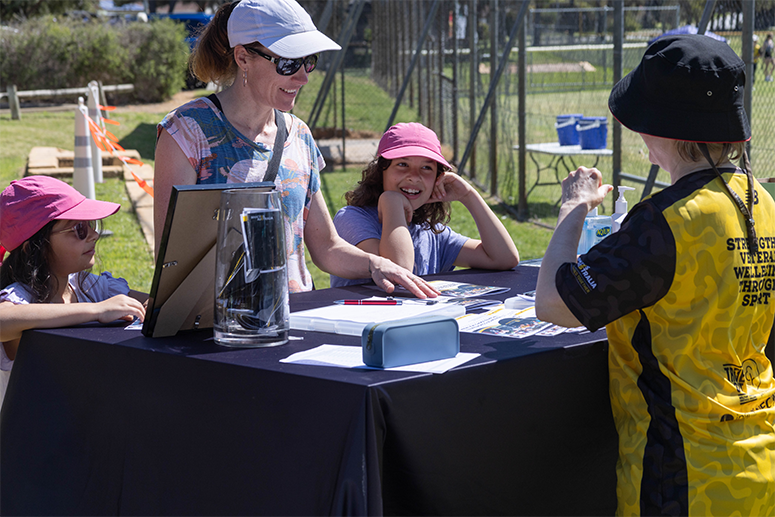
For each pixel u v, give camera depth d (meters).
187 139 2.18
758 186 1.59
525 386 1.53
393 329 1.42
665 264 1.43
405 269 2.38
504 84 10.66
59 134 15.36
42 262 2.01
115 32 21.98
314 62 2.18
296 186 2.33
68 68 21.06
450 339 1.50
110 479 1.61
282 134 2.32
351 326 1.72
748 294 1.50
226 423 1.45
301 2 16.50
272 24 2.09
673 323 1.47
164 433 1.54
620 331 1.58
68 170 10.80
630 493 1.52
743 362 1.56
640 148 7.37
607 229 2.30
